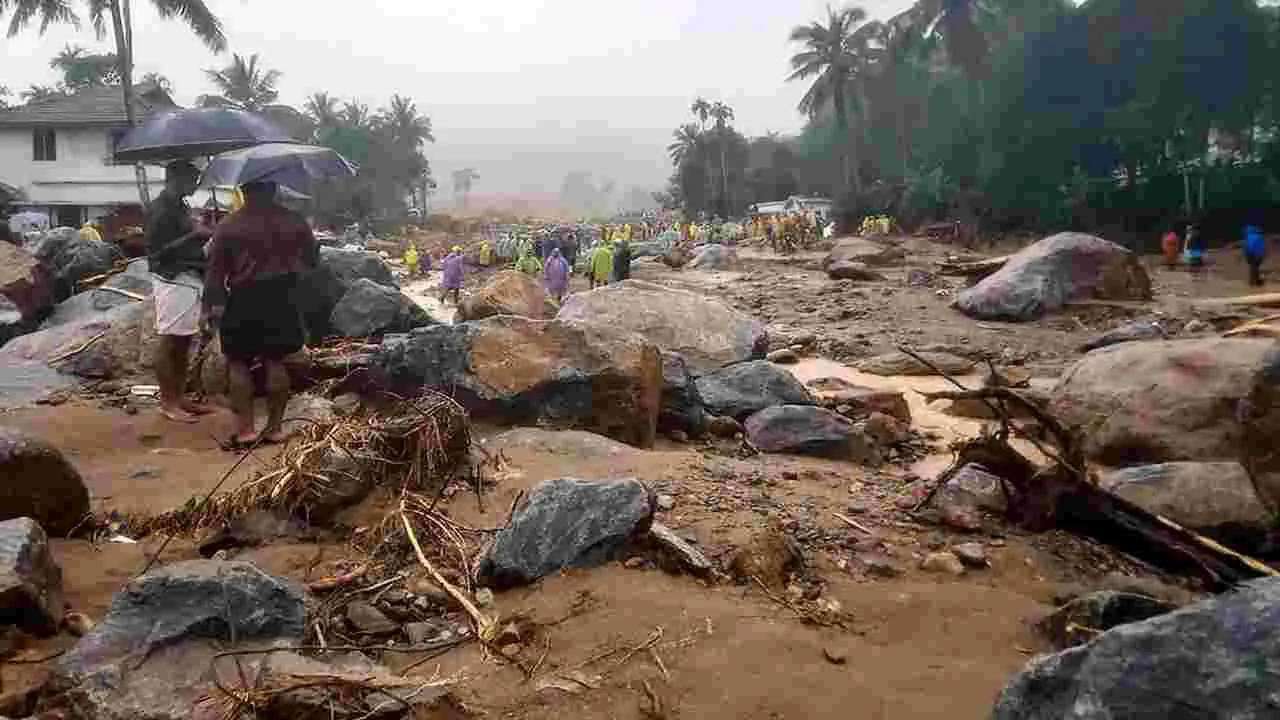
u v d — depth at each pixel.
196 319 7.58
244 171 7.98
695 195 102.62
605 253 25.67
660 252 41.69
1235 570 5.46
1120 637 2.43
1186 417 8.45
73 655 3.35
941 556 5.24
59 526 4.91
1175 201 43.78
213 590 3.59
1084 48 46.09
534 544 4.48
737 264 34.72
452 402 6.00
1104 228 45.34
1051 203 46.91
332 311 10.98
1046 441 8.31
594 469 6.21
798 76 67.44
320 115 81.19
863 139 75.25
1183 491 6.29
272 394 6.89
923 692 3.64
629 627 3.95
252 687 3.19
